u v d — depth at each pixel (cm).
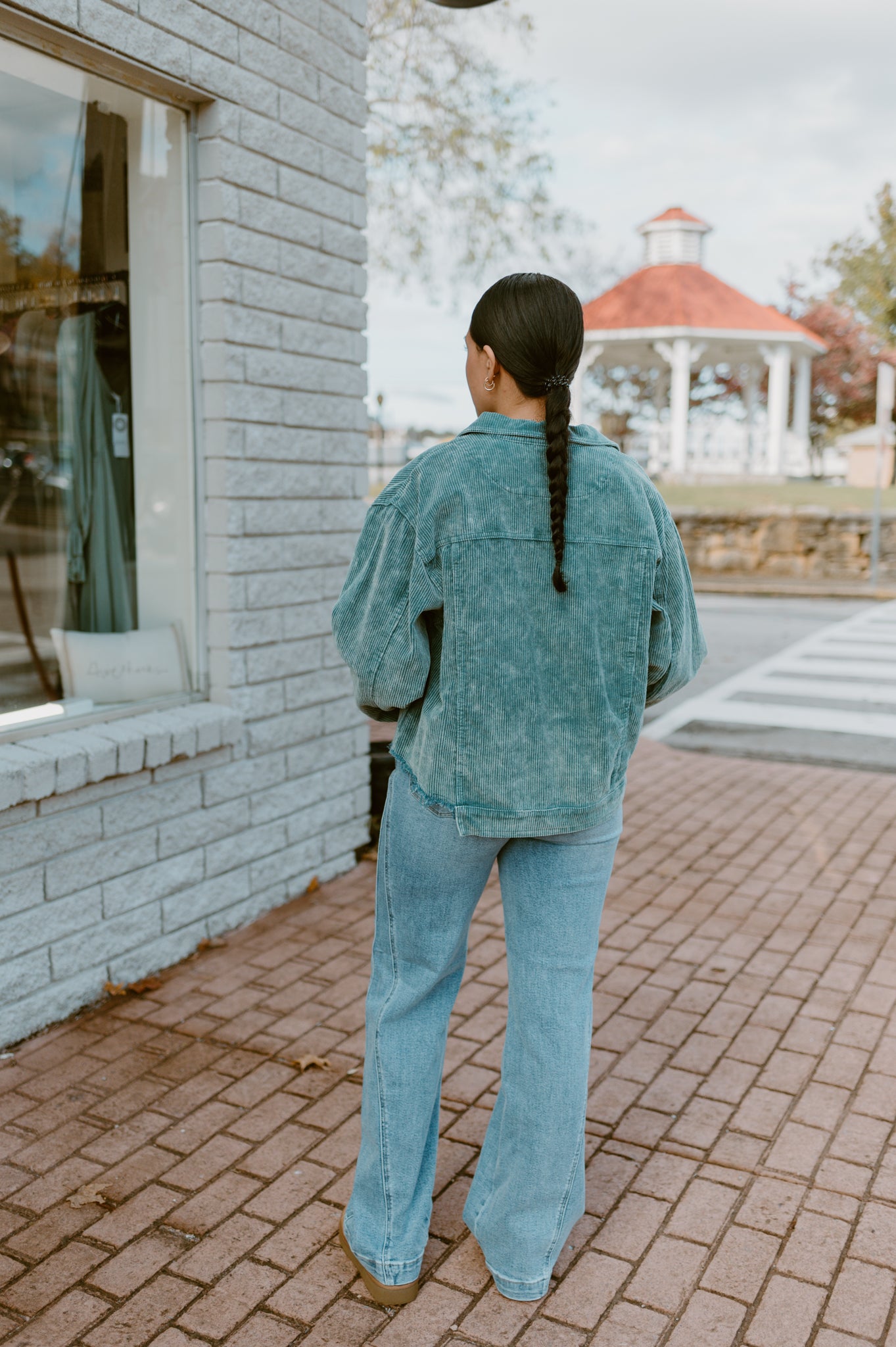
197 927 351
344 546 408
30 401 324
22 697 323
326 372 392
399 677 173
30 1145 249
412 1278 201
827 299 3397
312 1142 251
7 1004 287
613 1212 228
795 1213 228
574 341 172
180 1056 288
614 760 175
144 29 305
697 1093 274
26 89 302
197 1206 228
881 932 379
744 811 536
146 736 317
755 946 367
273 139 356
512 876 188
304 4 366
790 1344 192
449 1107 266
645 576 170
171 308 347
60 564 334
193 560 360
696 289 2548
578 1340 193
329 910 387
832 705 818
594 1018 314
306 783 397
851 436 2562
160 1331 194
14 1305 199
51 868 296
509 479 168
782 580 1698
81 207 329
